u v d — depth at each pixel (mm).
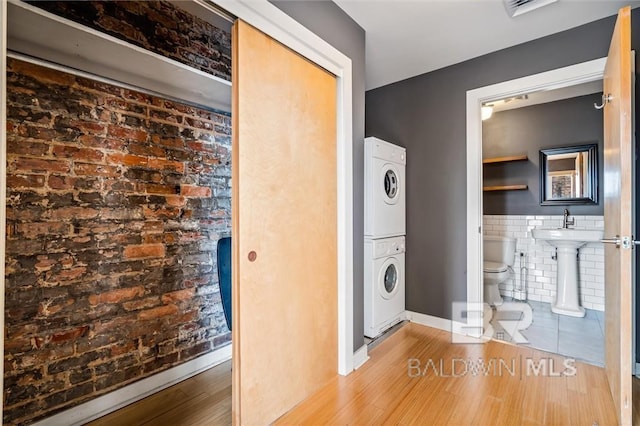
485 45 2465
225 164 2277
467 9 2035
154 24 1825
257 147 1500
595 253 3242
